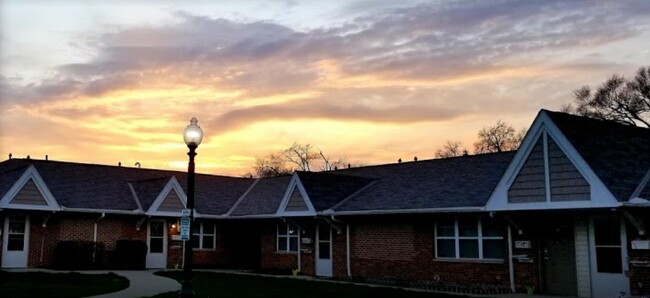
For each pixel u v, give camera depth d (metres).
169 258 30.30
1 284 19.12
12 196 25.75
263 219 29.25
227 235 32.31
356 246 24.52
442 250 21.59
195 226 31.27
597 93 51.25
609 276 17.23
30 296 16.14
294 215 26.03
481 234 20.50
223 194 33.88
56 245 27.28
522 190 17.97
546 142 17.56
